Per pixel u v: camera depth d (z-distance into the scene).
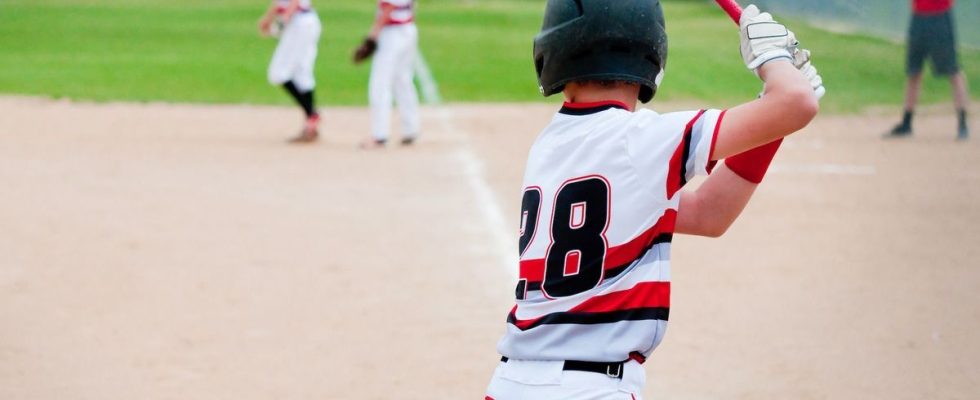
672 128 5.51
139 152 22.80
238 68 38.41
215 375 10.67
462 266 14.59
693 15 63.22
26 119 27.02
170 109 29.56
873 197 19.09
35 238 15.64
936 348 11.53
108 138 24.53
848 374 10.79
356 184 19.81
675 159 5.48
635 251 5.54
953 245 15.77
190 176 20.33
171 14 59.97
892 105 29.78
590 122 5.71
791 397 10.19
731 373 10.82
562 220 5.65
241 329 12.03
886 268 14.57
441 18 63.12
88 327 12.00
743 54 5.66
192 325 12.13
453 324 12.27
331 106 30.94
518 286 5.90
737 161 6.08
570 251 5.61
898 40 28.55
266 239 15.84
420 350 11.44
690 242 16.08
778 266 14.69
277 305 12.87
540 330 5.65
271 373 10.75
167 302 12.91
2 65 37.66
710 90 33.78
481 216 17.39
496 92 34.25
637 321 5.53
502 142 24.77
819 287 13.72
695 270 14.52
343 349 11.45
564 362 5.58
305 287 13.57
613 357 5.52
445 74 38.09
